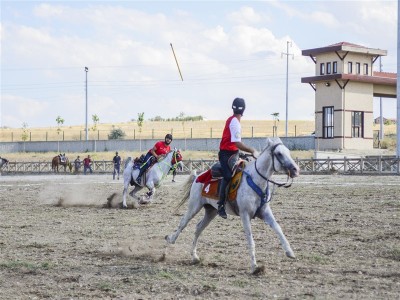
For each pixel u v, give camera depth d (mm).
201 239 15492
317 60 57531
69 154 77062
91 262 12750
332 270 11438
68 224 19359
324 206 22750
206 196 12211
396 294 9594
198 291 9977
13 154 79938
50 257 13398
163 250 14016
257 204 11312
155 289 10227
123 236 16516
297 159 49344
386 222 17812
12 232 17609
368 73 57281
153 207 24531
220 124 141750
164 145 24359
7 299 9812
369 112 56875
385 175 43344
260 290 9977
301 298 9438
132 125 144250
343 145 55031
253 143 67688
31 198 29984
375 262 12133
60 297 9875
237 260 12625
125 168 24703
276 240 15102
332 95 55844
